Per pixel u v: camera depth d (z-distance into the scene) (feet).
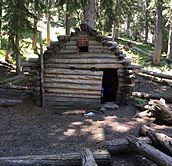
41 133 38.99
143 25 179.63
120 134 38.29
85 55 50.01
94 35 49.42
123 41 150.20
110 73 55.72
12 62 85.81
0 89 58.75
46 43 109.60
